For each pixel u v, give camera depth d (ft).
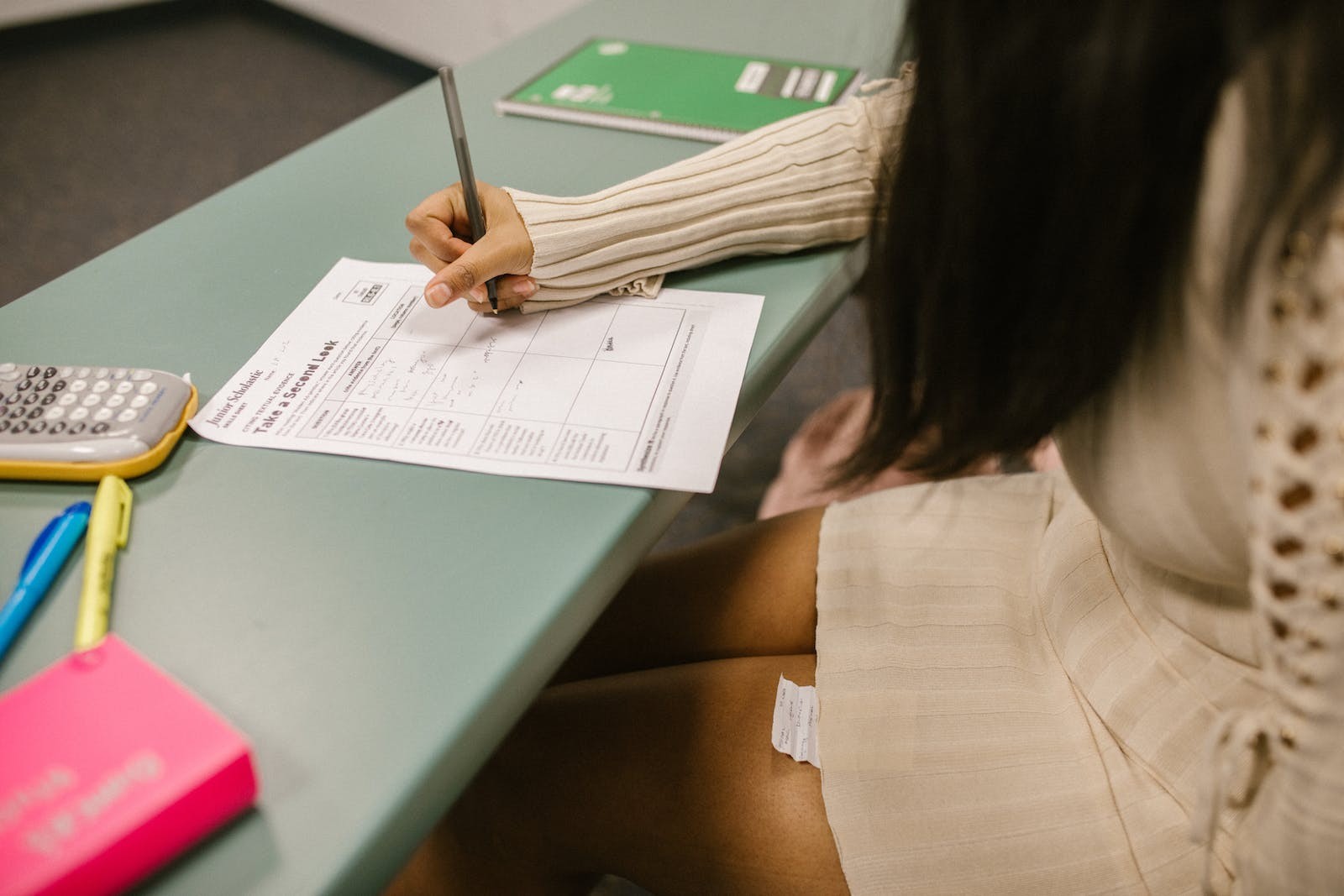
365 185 2.52
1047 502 2.29
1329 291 1.03
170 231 2.34
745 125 2.67
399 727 1.26
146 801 1.08
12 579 1.46
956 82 1.21
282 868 1.12
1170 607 1.73
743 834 1.91
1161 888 1.65
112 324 2.01
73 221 7.29
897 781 1.84
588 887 2.48
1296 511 1.13
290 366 1.89
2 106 8.75
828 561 2.28
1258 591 1.22
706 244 2.11
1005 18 1.16
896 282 1.45
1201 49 1.06
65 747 1.13
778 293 2.09
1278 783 1.32
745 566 2.43
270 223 2.36
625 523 1.54
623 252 2.03
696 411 1.77
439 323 2.01
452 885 2.32
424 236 2.02
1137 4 1.04
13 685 1.31
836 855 1.85
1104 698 1.82
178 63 9.61
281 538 1.52
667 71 3.02
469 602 1.42
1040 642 2.01
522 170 2.56
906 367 1.53
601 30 3.38
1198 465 1.37
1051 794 1.77
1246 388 1.16
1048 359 1.30
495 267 1.91
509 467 1.65
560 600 1.42
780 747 1.98
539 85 2.96
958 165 1.24
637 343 1.94
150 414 1.66
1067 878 1.70
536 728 2.16
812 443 4.36
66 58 9.60
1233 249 1.10
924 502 2.35
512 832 2.21
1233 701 1.65
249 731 1.25
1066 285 1.24
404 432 1.73
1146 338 1.32
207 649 1.35
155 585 1.44
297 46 9.98
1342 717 1.18
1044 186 1.21
